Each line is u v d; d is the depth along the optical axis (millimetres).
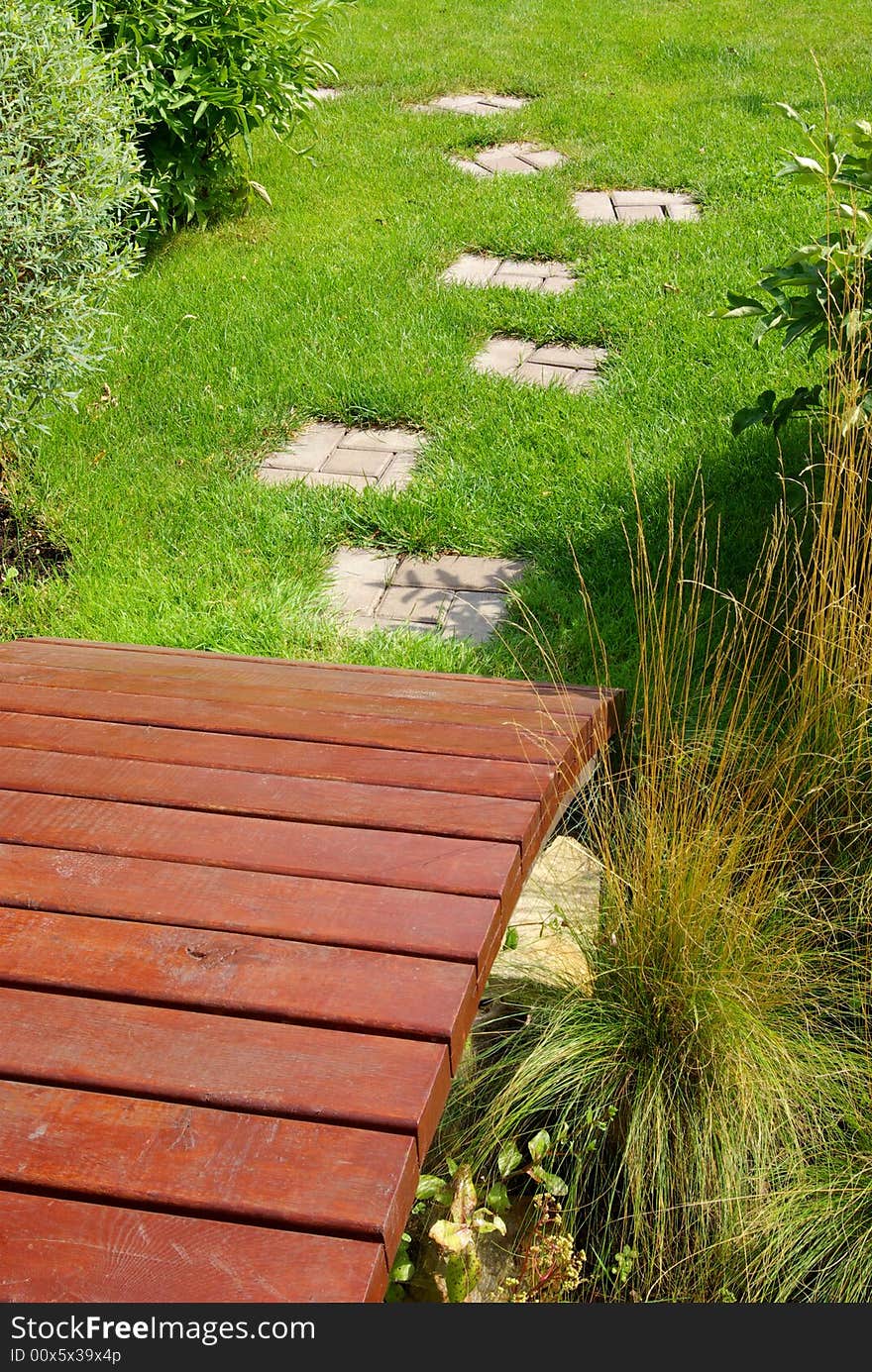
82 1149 1619
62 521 4625
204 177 7305
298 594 4191
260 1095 1690
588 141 8500
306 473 5008
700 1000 2434
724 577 3975
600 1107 2354
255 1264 1480
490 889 2105
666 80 9664
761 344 5531
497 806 2363
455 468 4832
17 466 4914
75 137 4469
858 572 2957
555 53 10500
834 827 2762
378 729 2732
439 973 1902
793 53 10031
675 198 7582
